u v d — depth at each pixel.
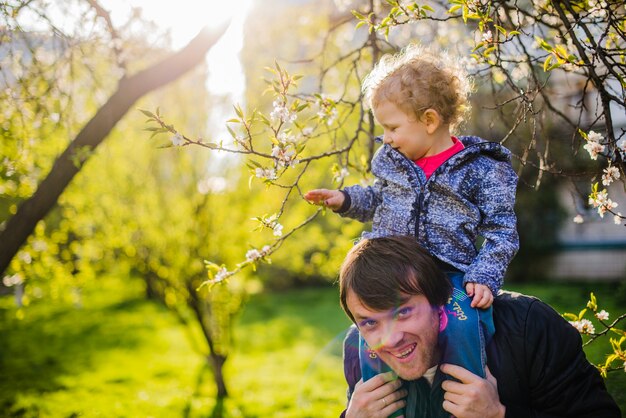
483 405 1.44
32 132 3.80
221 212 6.84
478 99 5.34
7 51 3.25
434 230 1.72
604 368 2.14
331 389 6.46
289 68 6.73
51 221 6.65
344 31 5.70
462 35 4.12
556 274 12.42
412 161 1.77
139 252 6.86
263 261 2.48
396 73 1.76
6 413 5.83
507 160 1.79
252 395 6.52
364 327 1.51
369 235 1.82
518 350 1.52
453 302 1.56
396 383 1.56
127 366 7.92
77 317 11.08
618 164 1.90
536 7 2.46
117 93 3.62
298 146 2.00
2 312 11.02
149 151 6.95
